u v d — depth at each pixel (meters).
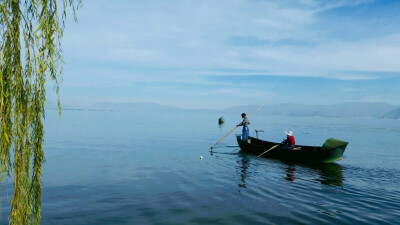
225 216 7.76
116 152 20.31
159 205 8.66
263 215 7.87
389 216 7.78
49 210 8.05
